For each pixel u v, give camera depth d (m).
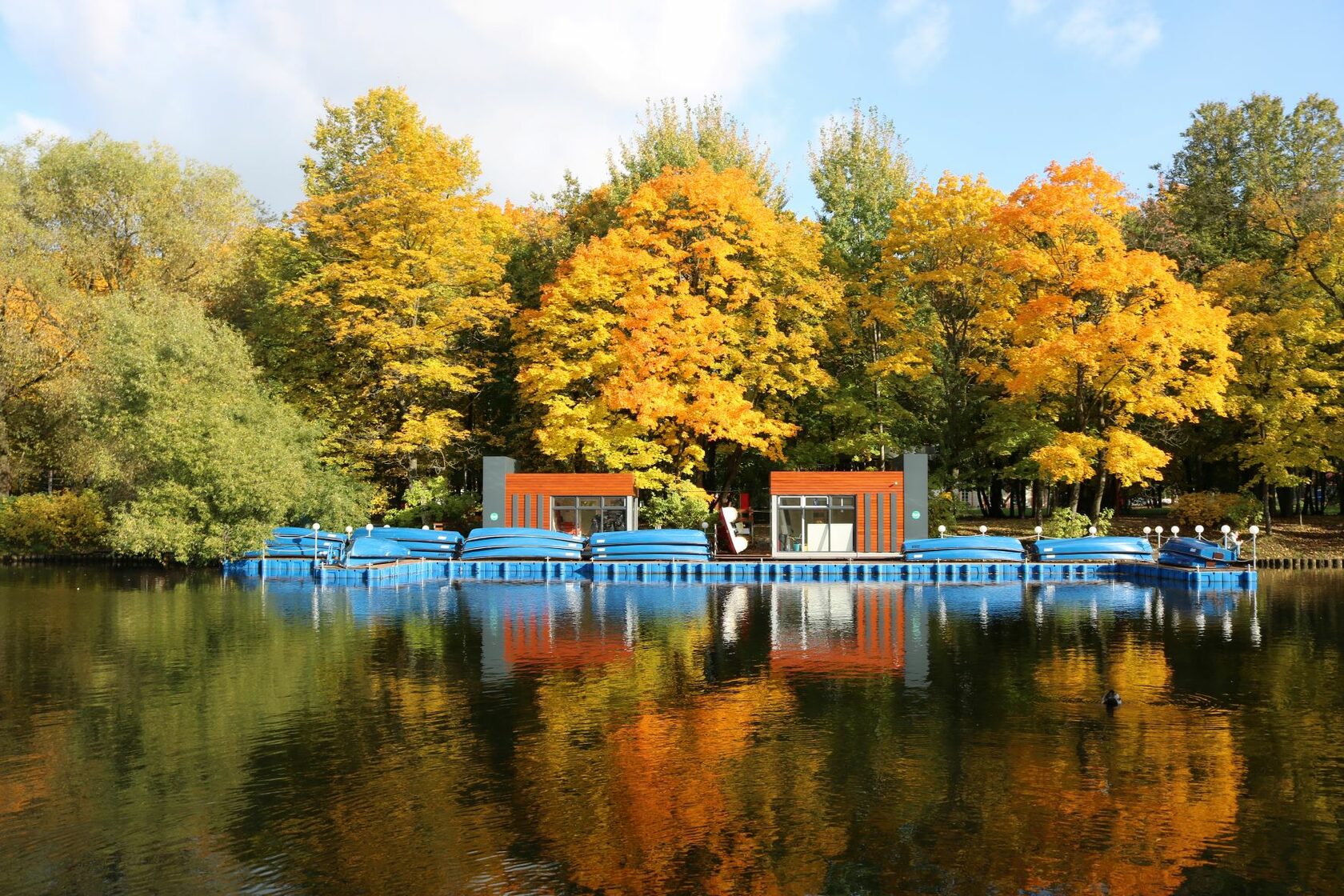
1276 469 45.25
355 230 49.41
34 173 51.59
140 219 51.91
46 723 17.53
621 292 46.59
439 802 13.73
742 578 40.28
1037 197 42.38
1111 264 40.44
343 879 11.41
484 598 34.34
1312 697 19.36
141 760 15.51
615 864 11.79
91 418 44.03
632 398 43.19
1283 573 41.78
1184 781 14.55
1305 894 11.08
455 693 19.75
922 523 44.66
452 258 49.16
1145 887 11.27
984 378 45.91
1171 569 38.06
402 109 51.81
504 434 54.53
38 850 12.22
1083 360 40.78
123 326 43.56
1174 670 21.77
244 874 11.54
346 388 50.59
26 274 47.69
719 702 19.08
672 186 48.38
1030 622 28.78
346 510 45.94
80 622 28.47
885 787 14.29
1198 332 41.28
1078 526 44.91
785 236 48.25
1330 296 47.75
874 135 54.66
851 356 52.16
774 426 46.09
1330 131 60.62
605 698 19.39
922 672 21.67
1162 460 41.47
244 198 56.00
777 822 13.04
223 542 41.00
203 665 22.38
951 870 11.67
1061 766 15.20
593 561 41.75
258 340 52.25
